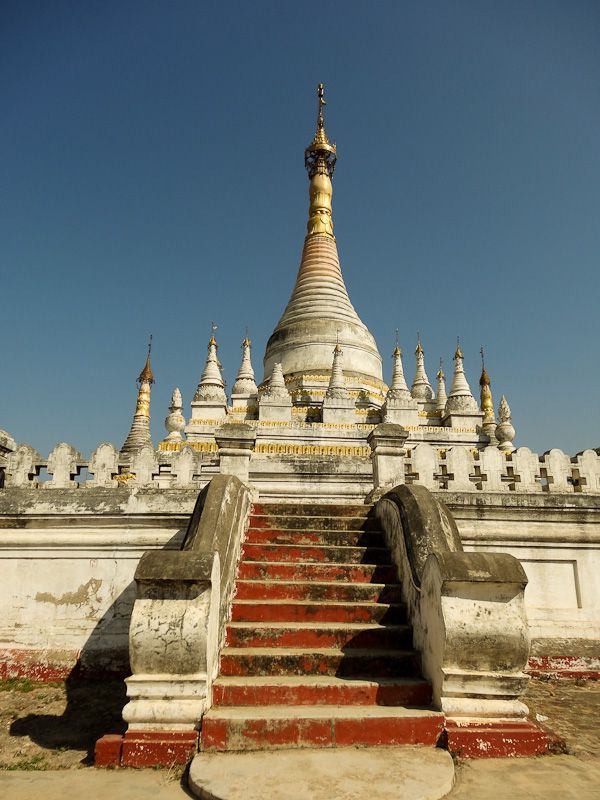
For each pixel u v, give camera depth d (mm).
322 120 45156
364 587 8797
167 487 12742
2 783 5730
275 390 30859
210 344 33906
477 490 12867
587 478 13383
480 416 32406
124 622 11008
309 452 23312
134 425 43875
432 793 5203
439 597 6848
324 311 38750
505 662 6605
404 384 36656
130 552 11461
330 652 7562
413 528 8703
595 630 11523
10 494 11617
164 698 6305
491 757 6188
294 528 10727
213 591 6898
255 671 7301
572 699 9219
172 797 5363
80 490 11664
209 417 30859
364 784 5344
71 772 6020
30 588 11258
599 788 5535
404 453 13180
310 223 43406
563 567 12062
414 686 6965
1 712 8648
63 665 10664
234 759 5871
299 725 6242
